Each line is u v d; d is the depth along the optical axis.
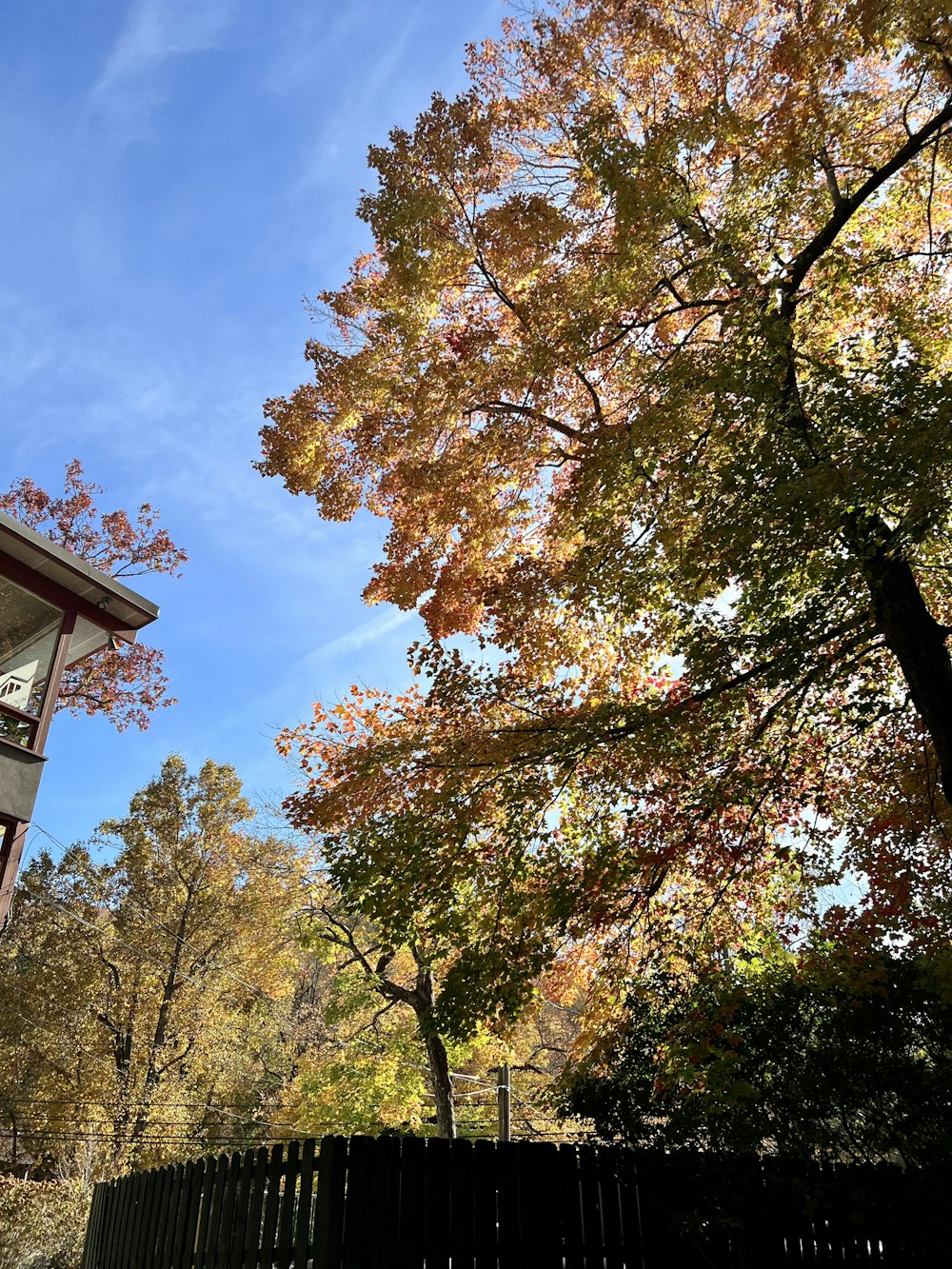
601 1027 8.64
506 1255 6.39
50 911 27.20
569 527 10.41
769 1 10.09
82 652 13.87
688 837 9.29
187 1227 8.12
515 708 9.77
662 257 9.70
